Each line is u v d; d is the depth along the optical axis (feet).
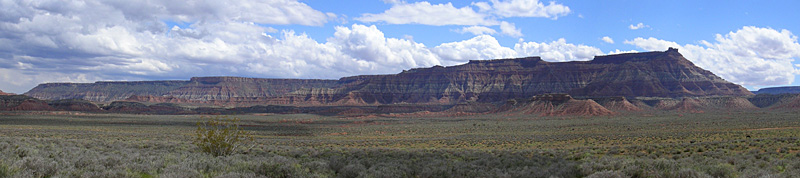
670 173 82.02
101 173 71.67
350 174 89.30
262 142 253.65
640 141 243.60
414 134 403.54
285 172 83.51
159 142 208.44
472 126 520.83
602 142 244.83
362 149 191.42
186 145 187.32
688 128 389.39
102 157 95.61
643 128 416.05
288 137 366.63
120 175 72.02
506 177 89.40
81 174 70.54
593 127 449.89
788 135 240.94
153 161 95.71
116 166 80.69
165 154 120.16
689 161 112.37
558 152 165.07
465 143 259.19
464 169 98.89
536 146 229.04
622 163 100.01
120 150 141.38
